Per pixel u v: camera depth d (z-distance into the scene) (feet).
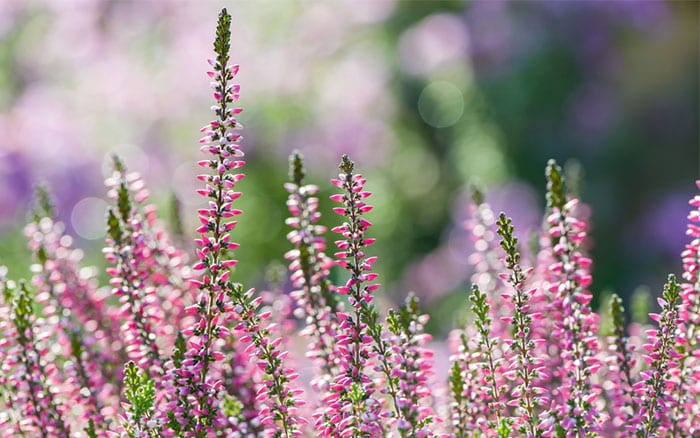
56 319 7.44
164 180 34.81
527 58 41.98
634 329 8.02
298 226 6.79
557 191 6.32
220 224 5.99
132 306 6.79
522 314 6.05
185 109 35.70
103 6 37.22
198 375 5.95
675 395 6.31
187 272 7.31
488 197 40.06
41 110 34.22
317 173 38.52
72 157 33.01
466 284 38.01
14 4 37.01
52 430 6.73
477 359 6.88
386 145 40.73
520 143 42.78
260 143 38.06
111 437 6.16
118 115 35.50
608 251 41.52
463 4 42.91
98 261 31.45
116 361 7.46
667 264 40.55
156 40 37.47
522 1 41.81
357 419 5.72
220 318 6.95
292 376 6.07
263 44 39.29
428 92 43.91
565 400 6.07
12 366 6.80
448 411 7.02
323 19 40.24
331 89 39.88
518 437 6.93
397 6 43.11
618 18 41.16
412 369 5.96
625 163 42.11
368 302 6.07
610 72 41.81
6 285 7.07
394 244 44.65
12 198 31.71
